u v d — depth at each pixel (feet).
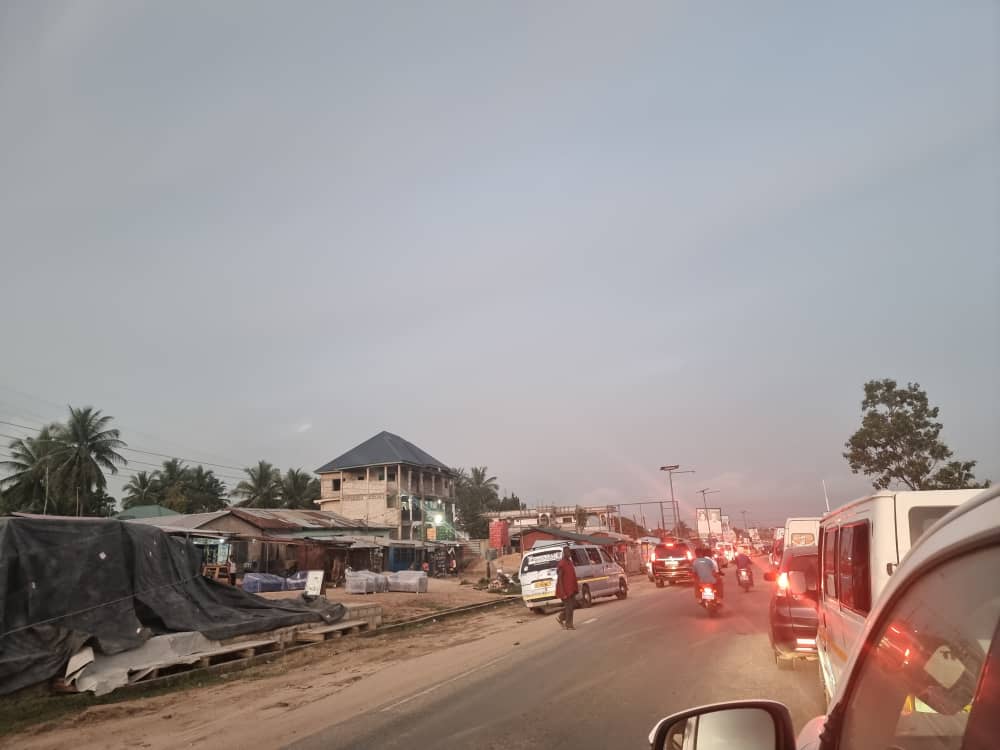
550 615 71.92
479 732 23.88
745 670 32.48
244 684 36.63
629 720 24.56
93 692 33.50
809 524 63.77
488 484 318.45
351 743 23.58
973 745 4.34
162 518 141.18
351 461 240.32
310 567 138.62
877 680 5.96
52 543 37.50
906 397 79.36
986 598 4.42
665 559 106.63
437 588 126.31
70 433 179.73
